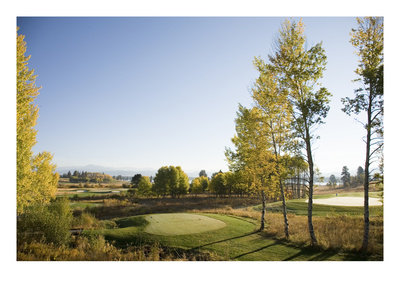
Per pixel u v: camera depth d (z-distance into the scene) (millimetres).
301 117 10523
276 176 13227
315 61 10258
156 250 10789
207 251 10617
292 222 16250
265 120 13289
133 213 28969
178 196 53000
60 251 9555
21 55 10789
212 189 52031
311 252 9719
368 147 8945
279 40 11352
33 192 12266
